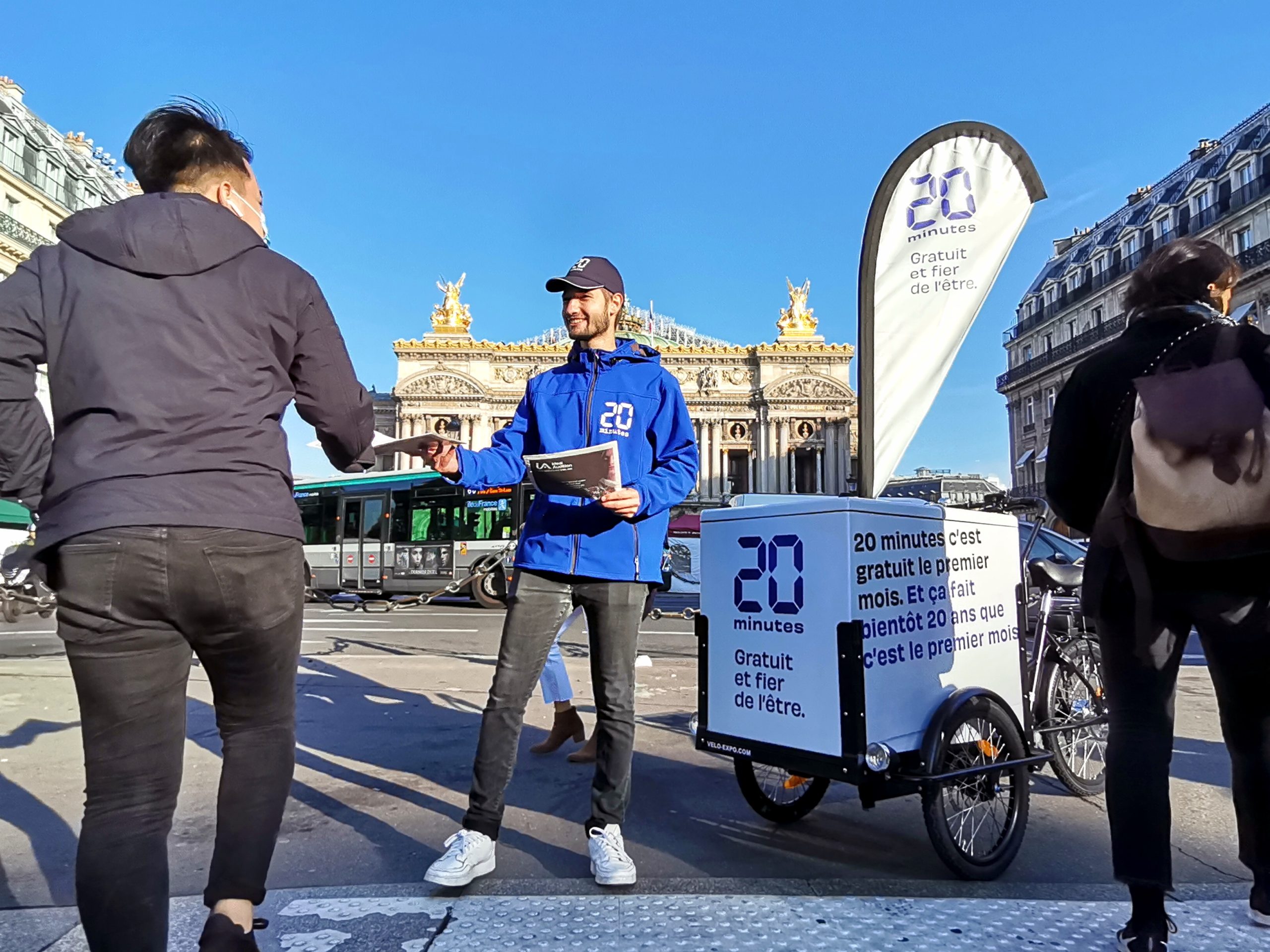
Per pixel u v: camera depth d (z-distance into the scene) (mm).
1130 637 2375
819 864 3184
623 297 3326
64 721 5395
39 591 12188
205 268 1812
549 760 4754
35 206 44719
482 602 18641
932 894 2822
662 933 2389
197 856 3230
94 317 1738
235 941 1823
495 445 3223
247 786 1916
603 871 2812
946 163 4570
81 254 1788
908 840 3496
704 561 3496
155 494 1669
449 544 20516
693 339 73438
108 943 1661
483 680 7402
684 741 5160
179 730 1814
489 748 2891
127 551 1647
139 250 1755
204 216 1851
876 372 4590
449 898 2654
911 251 4590
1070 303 56781
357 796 4016
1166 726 2354
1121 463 2338
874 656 2971
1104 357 2502
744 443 66438
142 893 1688
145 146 2010
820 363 65000
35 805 3748
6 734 5016
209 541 1699
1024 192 4559
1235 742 2471
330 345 2051
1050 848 3443
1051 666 4094
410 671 7902
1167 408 2186
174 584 1685
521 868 3045
